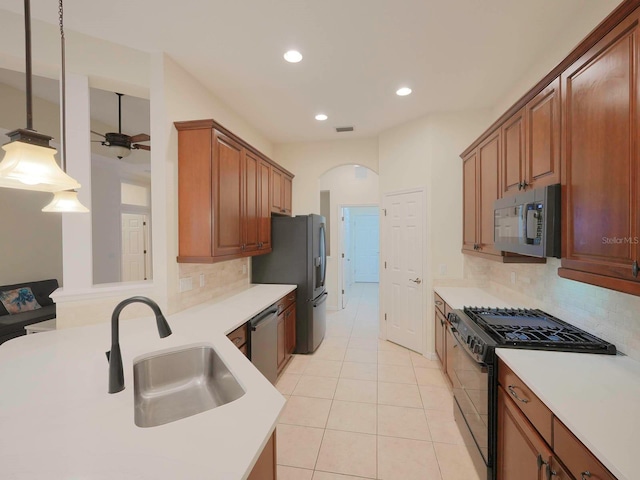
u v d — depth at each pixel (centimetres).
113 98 354
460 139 340
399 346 392
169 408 147
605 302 165
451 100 316
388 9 189
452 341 252
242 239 287
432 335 350
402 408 254
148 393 152
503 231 204
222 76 266
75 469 75
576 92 135
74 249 215
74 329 194
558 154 151
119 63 228
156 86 231
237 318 224
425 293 355
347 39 218
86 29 207
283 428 229
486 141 255
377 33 211
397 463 194
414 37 216
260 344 253
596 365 142
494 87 289
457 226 342
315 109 337
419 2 183
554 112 154
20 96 354
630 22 104
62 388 117
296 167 460
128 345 164
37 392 114
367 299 693
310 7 187
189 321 216
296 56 238
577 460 99
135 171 551
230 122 332
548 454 115
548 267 220
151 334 183
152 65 232
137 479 72
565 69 143
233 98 309
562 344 160
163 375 158
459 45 226
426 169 352
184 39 217
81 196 218
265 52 233
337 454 202
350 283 863
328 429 228
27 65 107
